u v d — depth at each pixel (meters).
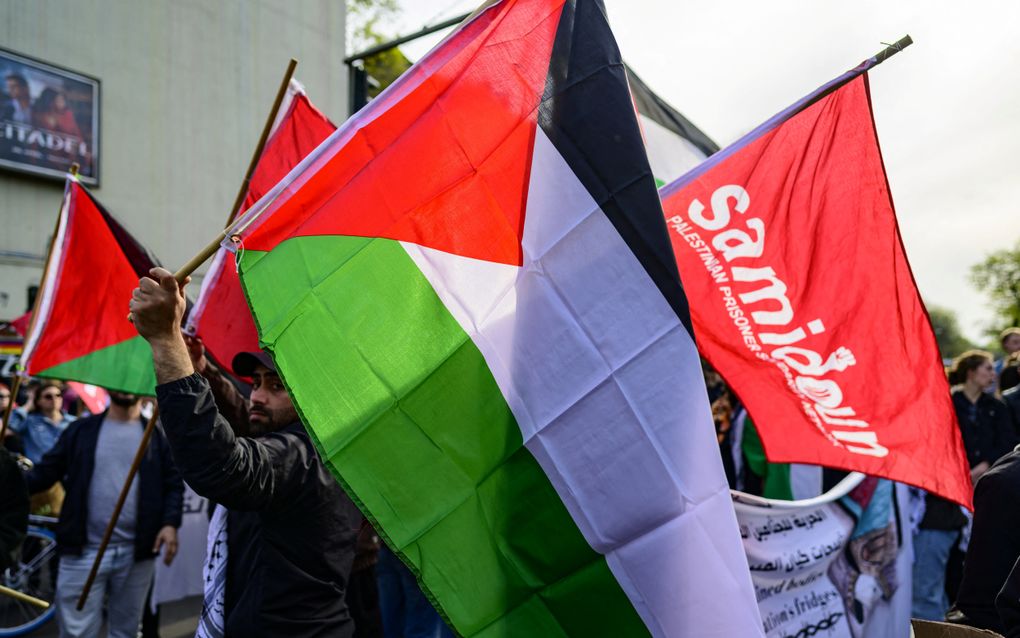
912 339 2.76
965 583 2.27
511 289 1.93
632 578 1.79
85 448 4.45
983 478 2.28
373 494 1.79
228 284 3.16
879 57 2.76
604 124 1.98
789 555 3.37
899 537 3.75
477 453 1.85
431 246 1.98
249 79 18.14
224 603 2.30
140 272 3.72
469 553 1.80
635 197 1.92
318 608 2.21
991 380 5.84
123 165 15.86
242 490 1.93
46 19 14.73
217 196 17.48
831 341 2.83
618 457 1.82
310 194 1.99
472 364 1.89
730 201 2.93
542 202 1.97
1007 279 59.72
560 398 1.87
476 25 2.03
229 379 3.11
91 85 15.33
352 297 1.93
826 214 2.85
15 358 9.28
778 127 2.89
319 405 1.83
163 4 16.52
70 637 4.31
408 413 1.86
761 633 1.76
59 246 3.72
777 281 2.89
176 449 1.85
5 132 14.12
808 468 4.99
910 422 2.75
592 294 1.90
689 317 1.85
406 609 4.45
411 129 2.02
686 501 1.79
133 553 4.46
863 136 2.81
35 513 6.33
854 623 3.55
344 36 20.48
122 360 3.73
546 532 1.82
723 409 5.45
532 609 1.79
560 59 2.04
